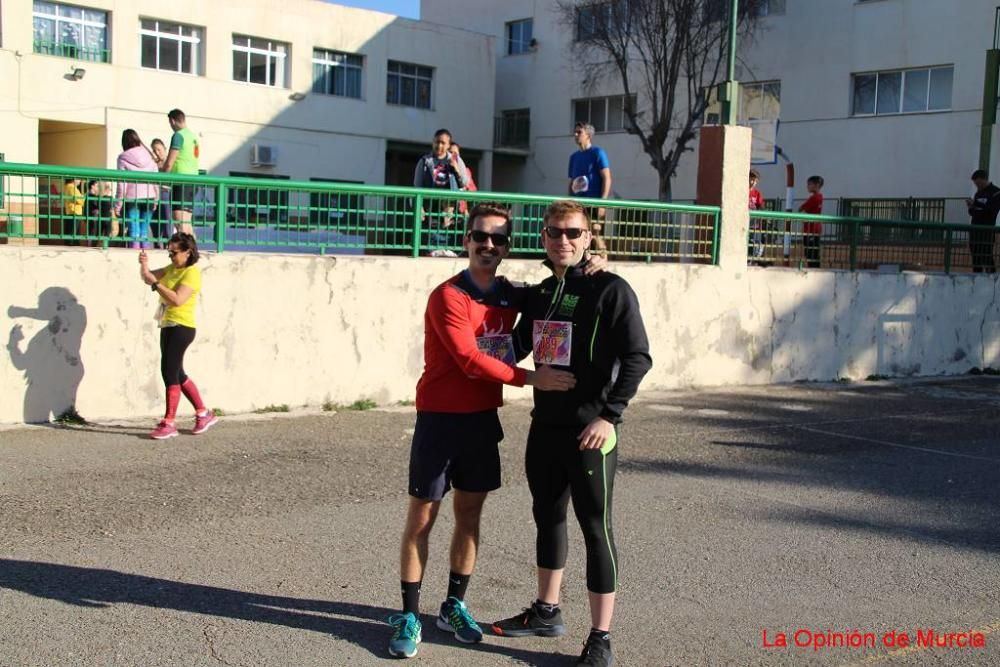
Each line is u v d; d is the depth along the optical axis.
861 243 13.53
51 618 4.45
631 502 6.75
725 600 5.02
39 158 29.92
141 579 4.97
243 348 8.97
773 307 12.38
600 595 4.17
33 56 25.92
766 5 29.42
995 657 4.41
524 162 36.84
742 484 7.35
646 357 4.13
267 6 30.62
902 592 5.21
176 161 11.10
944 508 6.86
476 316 4.23
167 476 6.86
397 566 5.32
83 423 8.26
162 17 28.38
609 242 11.09
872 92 27.47
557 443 4.23
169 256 8.32
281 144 31.22
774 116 29.44
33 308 8.10
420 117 34.53
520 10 36.59
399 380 9.80
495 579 5.21
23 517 5.84
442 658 4.26
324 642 4.35
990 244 14.90
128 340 8.51
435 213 10.07
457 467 4.32
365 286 9.55
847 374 13.18
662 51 30.69
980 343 14.66
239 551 5.44
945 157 25.72
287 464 7.32
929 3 25.92
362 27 32.88
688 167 31.70
